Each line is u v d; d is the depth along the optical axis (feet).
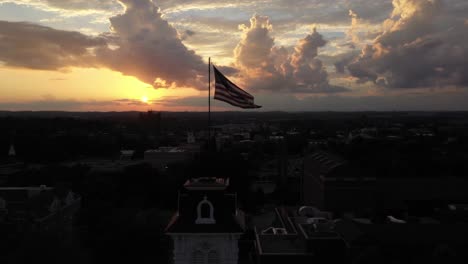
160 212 209.26
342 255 123.34
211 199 77.00
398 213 210.59
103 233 161.17
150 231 161.27
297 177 380.37
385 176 271.28
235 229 74.18
